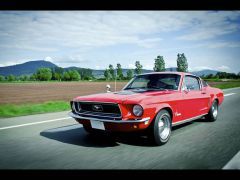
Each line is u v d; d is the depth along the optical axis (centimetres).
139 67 10219
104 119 456
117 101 448
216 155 408
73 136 557
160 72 623
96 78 18238
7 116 889
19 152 435
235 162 372
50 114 916
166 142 490
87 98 503
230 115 867
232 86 3703
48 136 556
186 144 482
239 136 547
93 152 434
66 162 381
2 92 3444
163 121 489
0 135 566
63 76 17438
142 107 433
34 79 17938
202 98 648
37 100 1984
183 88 571
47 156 412
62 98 2169
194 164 366
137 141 509
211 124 695
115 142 502
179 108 534
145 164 370
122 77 12975
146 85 589
